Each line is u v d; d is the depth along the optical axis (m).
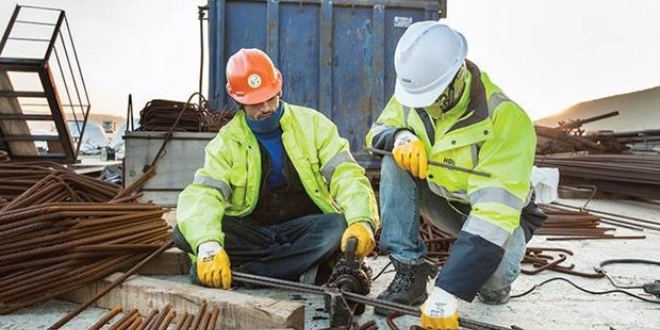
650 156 6.87
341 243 2.29
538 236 4.04
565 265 3.07
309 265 2.43
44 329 1.96
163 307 2.07
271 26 5.22
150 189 4.33
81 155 13.23
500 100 1.88
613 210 5.70
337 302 1.87
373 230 2.26
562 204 6.05
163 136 4.35
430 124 2.02
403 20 5.38
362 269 2.28
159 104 4.62
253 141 2.36
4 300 2.10
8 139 8.01
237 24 5.23
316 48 5.32
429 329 1.68
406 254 2.19
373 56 5.33
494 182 1.77
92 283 2.27
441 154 1.97
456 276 1.66
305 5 5.29
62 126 8.01
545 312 2.24
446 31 1.89
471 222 1.73
